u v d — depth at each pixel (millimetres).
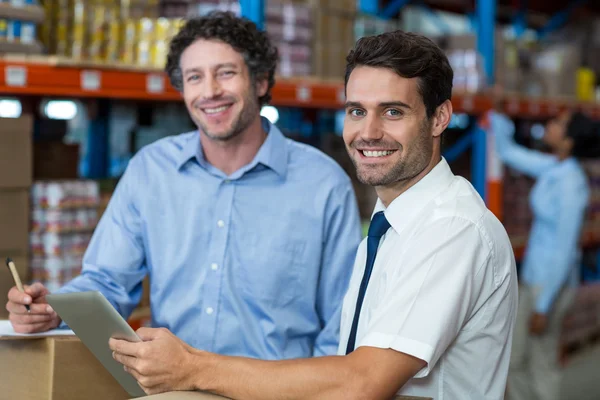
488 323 1435
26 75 2539
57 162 3084
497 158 4656
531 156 4488
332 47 3787
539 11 6910
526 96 5117
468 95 4457
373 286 1519
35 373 1628
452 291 1353
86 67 2666
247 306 1985
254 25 2010
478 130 4707
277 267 1980
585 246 6023
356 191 4180
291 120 4867
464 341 1430
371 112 1438
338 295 2045
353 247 2047
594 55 6645
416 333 1332
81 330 1496
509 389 4207
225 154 1994
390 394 1334
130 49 3029
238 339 1973
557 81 5668
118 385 1691
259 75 2008
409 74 1416
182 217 2010
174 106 4062
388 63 1413
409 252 1407
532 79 5438
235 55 1934
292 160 2061
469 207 1436
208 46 1928
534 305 4180
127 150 4055
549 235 4152
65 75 2619
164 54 3027
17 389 1653
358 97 1441
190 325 1996
